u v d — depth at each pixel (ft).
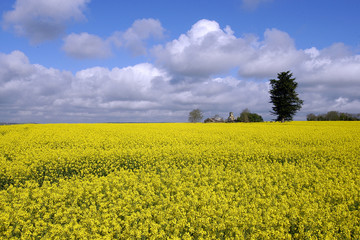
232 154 45.98
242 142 62.85
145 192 26.25
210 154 45.06
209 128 100.78
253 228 18.61
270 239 18.39
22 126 107.04
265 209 22.34
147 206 24.41
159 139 64.23
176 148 50.44
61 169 38.83
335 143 60.44
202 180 30.25
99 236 18.33
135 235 18.61
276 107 168.86
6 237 18.70
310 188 28.53
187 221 20.85
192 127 106.32
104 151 47.55
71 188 26.37
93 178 31.78
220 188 27.73
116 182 28.78
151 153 45.42
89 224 19.71
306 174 33.47
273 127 104.99
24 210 22.50
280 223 19.56
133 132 80.07
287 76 166.81
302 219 20.63
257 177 31.48
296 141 63.77
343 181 31.89
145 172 36.22
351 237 19.04
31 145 55.11
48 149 50.67
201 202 23.21
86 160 41.42
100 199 24.40
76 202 23.81
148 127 104.83
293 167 37.09
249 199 24.63
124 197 24.22
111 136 70.64
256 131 85.92
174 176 31.40
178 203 23.08
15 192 26.13
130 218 19.75
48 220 21.57
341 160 42.42
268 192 26.21
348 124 128.67
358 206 23.65
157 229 18.76
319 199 24.81
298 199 24.06
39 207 22.68
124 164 42.57
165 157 44.37
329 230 19.19
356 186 28.12
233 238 18.07
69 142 59.88
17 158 42.06
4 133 80.38
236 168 38.73
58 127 99.86
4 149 49.93
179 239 17.51
